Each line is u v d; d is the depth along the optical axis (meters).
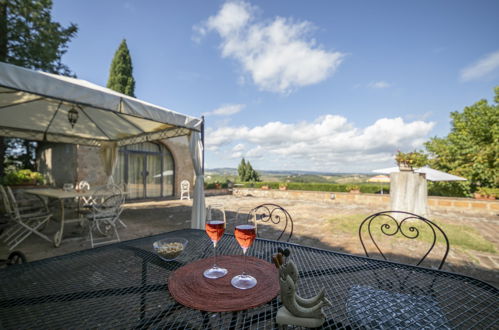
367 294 1.26
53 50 9.95
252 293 0.89
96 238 4.45
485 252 3.64
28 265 1.35
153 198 11.01
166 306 0.94
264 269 1.12
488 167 8.92
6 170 10.91
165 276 1.20
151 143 11.11
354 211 7.90
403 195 5.57
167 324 0.85
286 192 12.61
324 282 1.22
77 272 1.25
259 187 14.31
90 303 0.96
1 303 0.94
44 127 6.15
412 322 0.97
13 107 4.77
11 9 8.84
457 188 9.44
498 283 2.61
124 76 15.32
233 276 1.04
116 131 6.62
